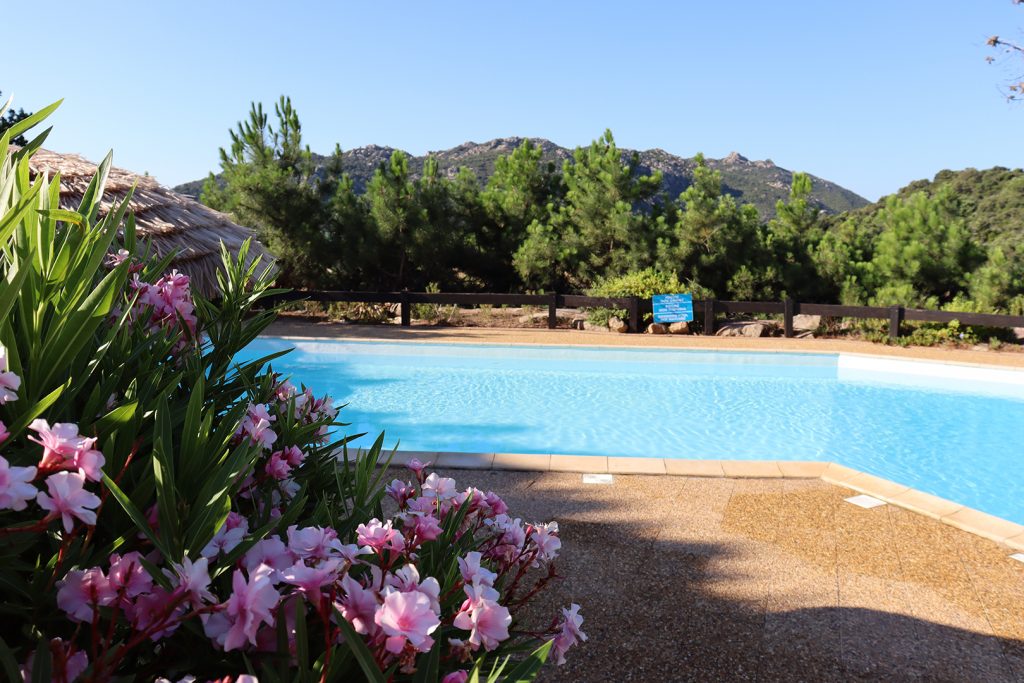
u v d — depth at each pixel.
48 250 1.60
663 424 10.27
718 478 6.27
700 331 16.41
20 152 1.74
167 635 1.26
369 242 20.19
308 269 20.23
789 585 4.32
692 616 3.96
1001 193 52.09
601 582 4.34
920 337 14.66
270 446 2.08
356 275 21.14
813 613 4.00
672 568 4.54
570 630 1.82
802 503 5.68
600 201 20.58
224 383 2.44
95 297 1.51
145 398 1.80
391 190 20.41
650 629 3.82
